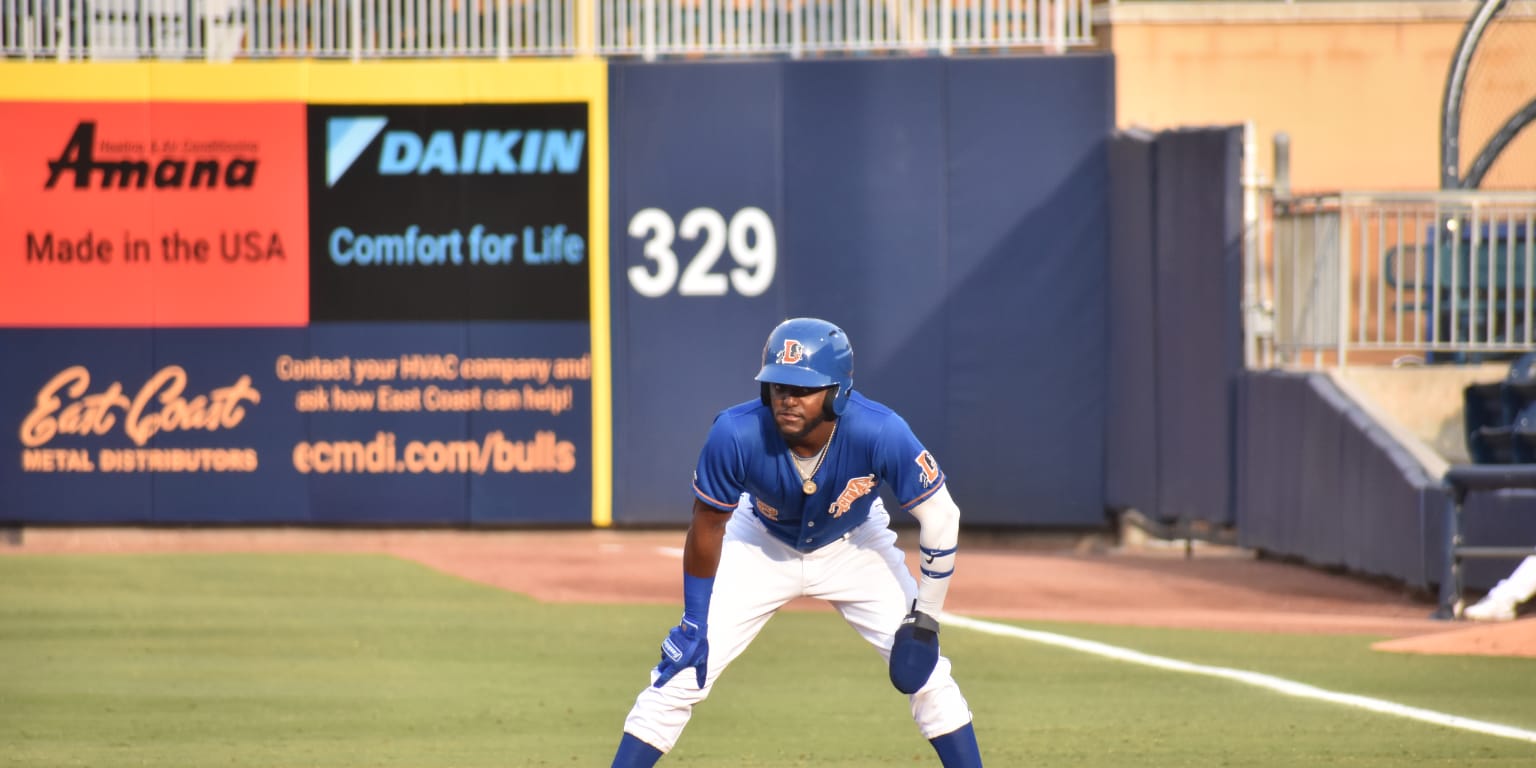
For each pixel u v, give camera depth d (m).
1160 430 55.84
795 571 20.41
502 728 28.02
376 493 60.62
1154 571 51.84
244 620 41.28
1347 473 47.06
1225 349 52.47
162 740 26.89
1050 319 59.31
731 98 59.56
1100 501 59.28
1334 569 49.97
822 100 59.41
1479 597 42.53
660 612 42.91
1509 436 46.22
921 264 59.50
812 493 19.38
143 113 60.00
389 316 60.22
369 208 60.12
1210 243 52.56
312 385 60.47
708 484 19.27
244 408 60.53
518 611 43.00
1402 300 51.03
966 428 59.69
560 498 60.47
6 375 60.50
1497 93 68.12
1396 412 49.97
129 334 60.47
